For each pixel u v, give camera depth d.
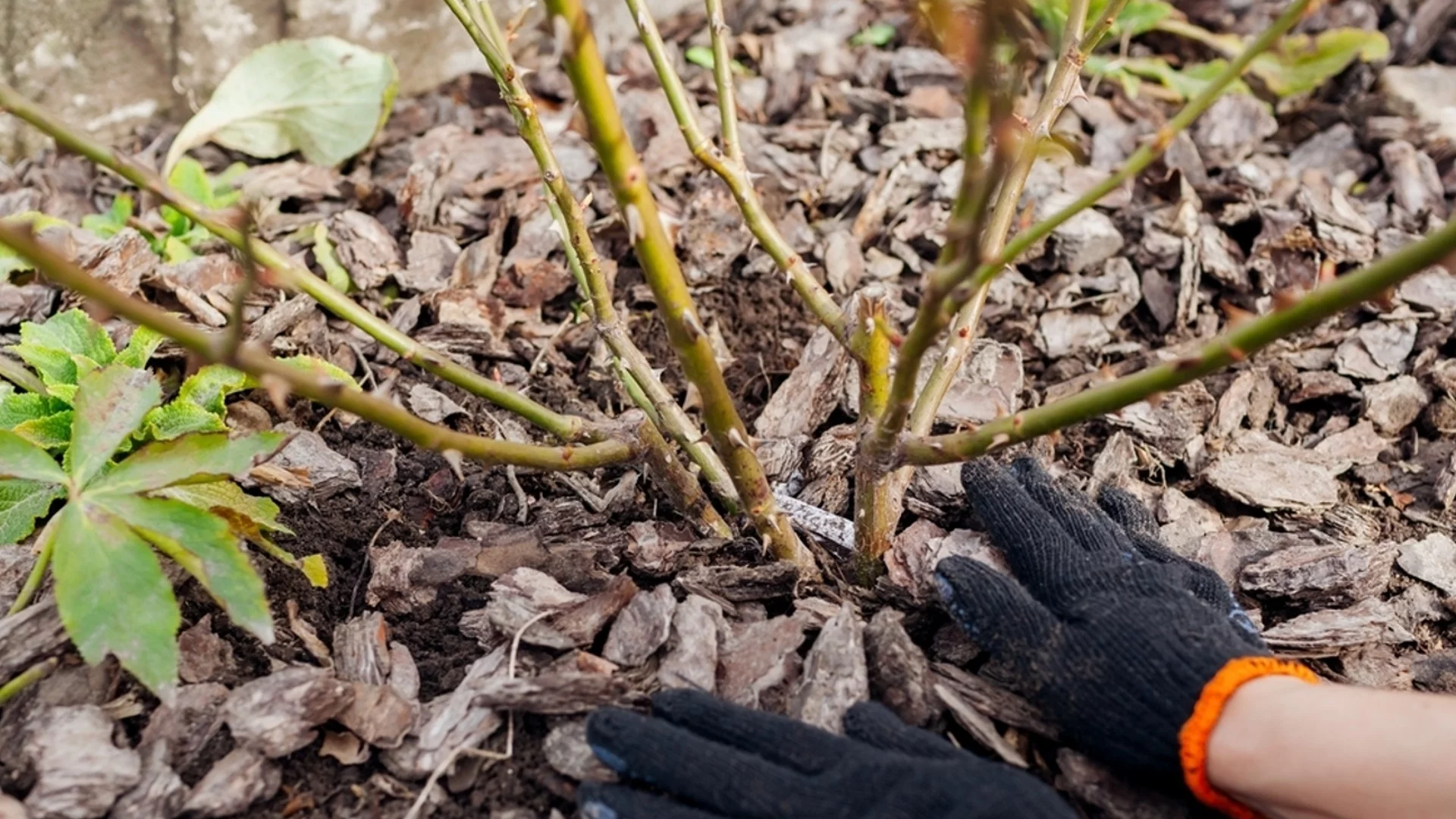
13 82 0.95
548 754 0.63
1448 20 1.19
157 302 0.86
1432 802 0.55
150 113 1.03
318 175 1.00
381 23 1.05
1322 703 0.58
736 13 1.21
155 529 0.59
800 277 0.68
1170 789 0.62
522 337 0.89
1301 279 0.95
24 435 0.70
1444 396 0.87
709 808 0.58
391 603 0.70
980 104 0.48
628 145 0.51
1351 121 1.11
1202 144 1.08
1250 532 0.77
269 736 0.61
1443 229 0.44
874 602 0.72
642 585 0.72
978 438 0.58
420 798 0.61
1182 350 0.91
